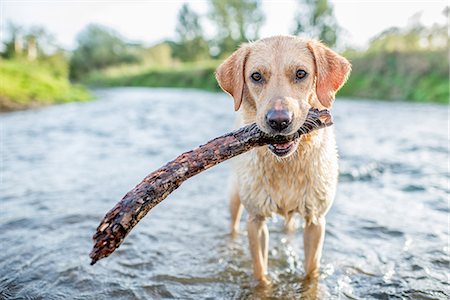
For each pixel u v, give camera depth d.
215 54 12.74
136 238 0.92
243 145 0.59
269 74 0.66
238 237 0.94
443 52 4.64
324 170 0.70
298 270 0.81
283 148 0.62
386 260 0.82
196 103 4.08
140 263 0.82
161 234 0.94
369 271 0.79
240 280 0.77
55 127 2.38
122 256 0.84
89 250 0.86
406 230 0.94
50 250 0.86
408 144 1.80
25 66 4.95
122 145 1.87
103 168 1.47
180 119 2.77
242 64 0.70
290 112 0.59
